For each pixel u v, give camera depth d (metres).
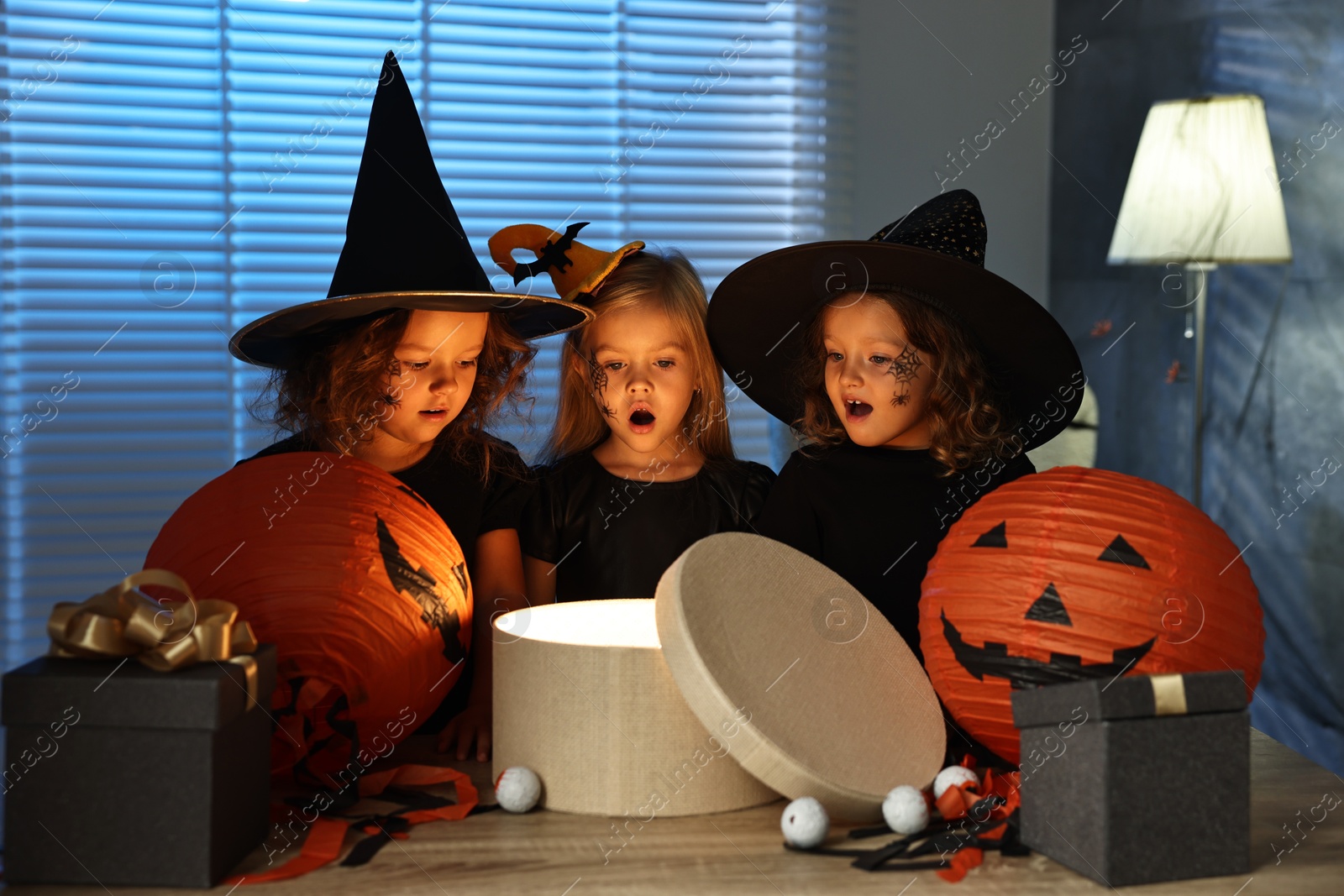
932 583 0.79
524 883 0.64
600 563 1.17
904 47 2.40
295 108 2.22
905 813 0.69
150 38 2.14
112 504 2.17
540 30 2.32
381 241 0.91
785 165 2.39
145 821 0.63
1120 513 0.75
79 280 2.14
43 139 2.09
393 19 2.25
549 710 0.74
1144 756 0.64
